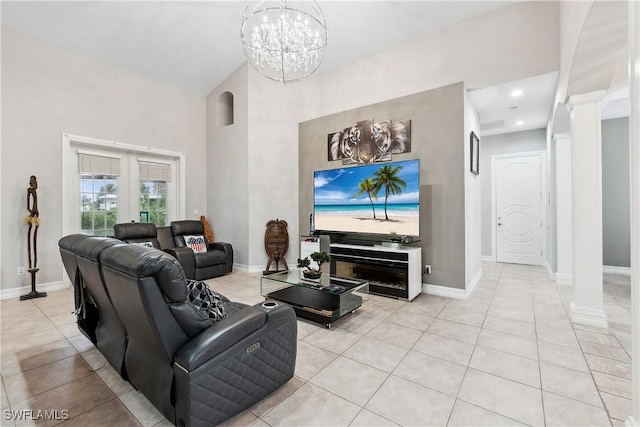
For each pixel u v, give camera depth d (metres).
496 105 4.15
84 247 1.71
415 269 3.53
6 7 3.36
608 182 4.71
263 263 5.09
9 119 3.66
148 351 1.54
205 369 1.35
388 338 2.47
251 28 3.96
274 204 5.12
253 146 4.99
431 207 3.74
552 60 3.17
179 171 5.55
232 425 1.48
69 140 4.16
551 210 4.45
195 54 4.65
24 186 3.76
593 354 2.17
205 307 1.59
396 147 4.00
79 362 2.11
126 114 4.79
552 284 4.11
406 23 3.75
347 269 4.06
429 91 3.77
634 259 1.24
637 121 1.21
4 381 1.88
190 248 4.44
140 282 1.24
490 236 5.78
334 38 4.07
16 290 3.69
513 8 3.36
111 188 4.76
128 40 4.15
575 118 2.75
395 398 1.69
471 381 1.85
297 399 1.69
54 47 4.02
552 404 1.62
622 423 1.47
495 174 5.71
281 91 5.15
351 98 4.66
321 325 2.76
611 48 2.26
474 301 3.42
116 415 1.57
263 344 1.61
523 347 2.29
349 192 4.11
